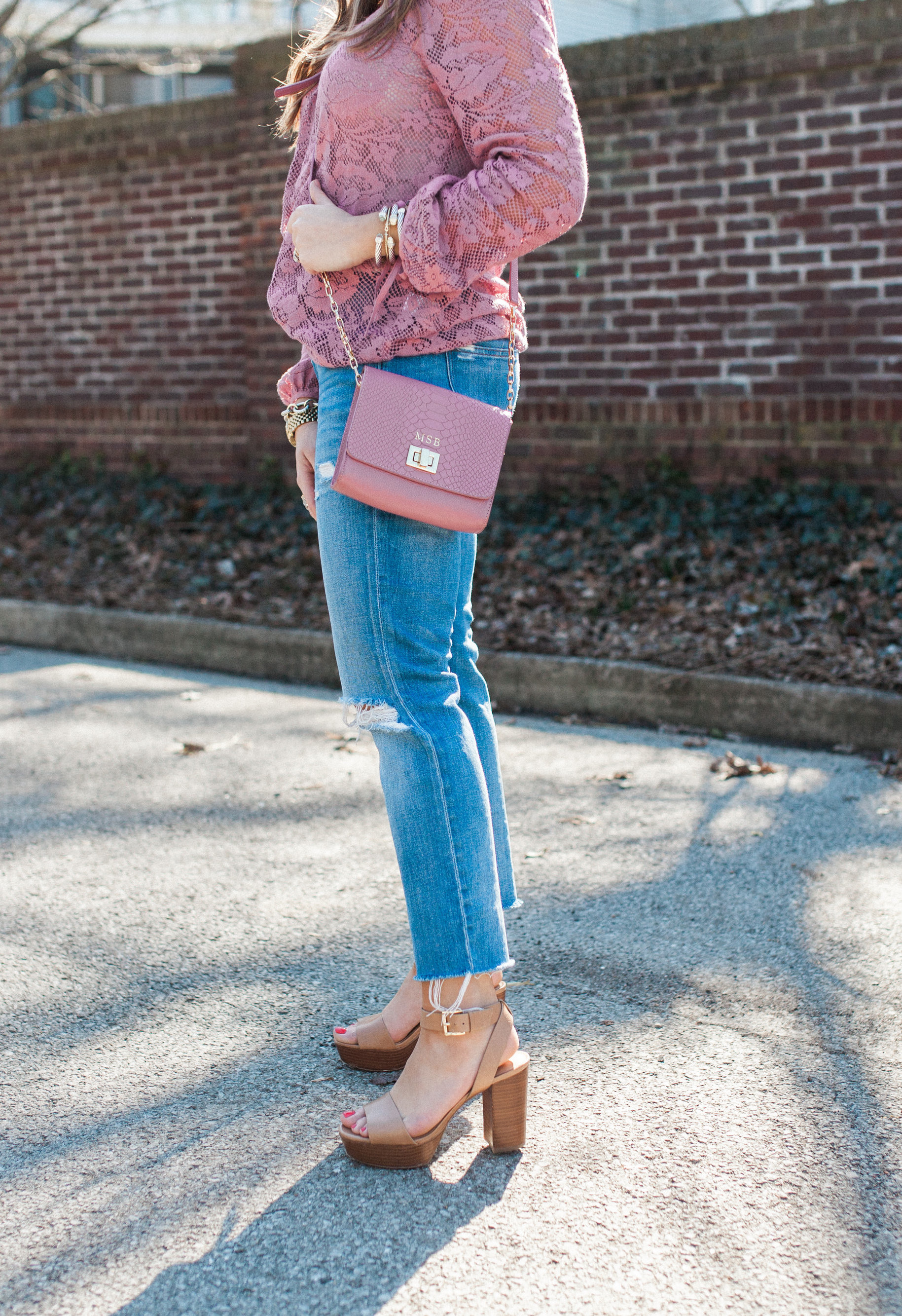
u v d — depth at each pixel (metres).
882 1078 2.00
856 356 5.90
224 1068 2.09
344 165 1.70
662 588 5.43
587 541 6.05
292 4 11.12
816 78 5.79
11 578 6.63
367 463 1.64
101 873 3.06
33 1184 1.76
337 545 1.73
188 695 5.03
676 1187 1.71
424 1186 1.72
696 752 4.08
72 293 8.34
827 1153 1.79
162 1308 1.48
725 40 5.92
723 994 2.33
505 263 1.73
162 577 6.44
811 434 6.05
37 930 2.71
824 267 5.91
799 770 3.84
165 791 3.72
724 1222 1.63
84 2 11.02
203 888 2.95
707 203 6.12
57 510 7.79
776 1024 2.20
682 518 6.03
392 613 1.73
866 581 5.14
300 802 3.60
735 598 5.18
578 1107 1.93
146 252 8.01
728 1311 1.45
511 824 3.37
